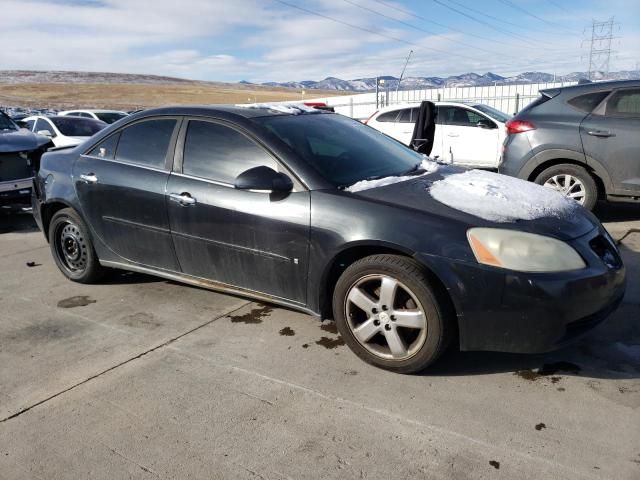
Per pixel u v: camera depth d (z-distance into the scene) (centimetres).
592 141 585
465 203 312
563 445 244
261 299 363
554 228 296
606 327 358
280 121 380
